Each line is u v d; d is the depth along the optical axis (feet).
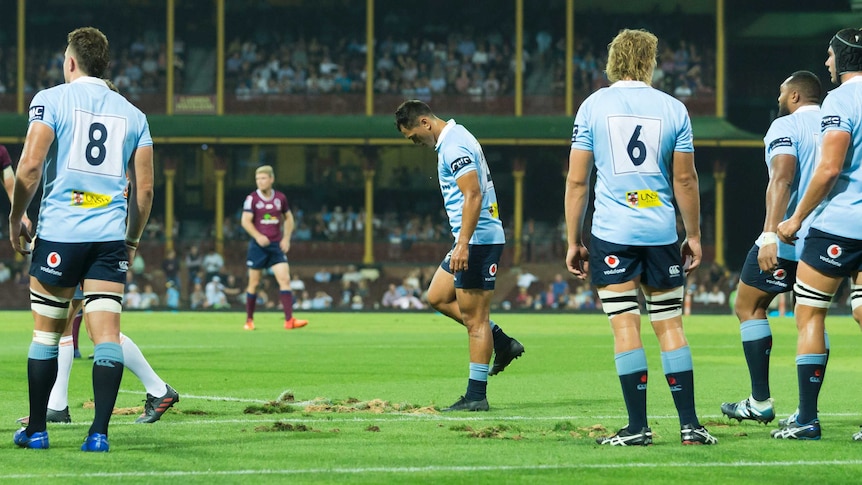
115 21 548.31
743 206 550.77
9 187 126.52
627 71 82.89
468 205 104.32
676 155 81.87
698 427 81.46
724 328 303.68
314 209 545.44
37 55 544.21
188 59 544.62
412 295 487.61
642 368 80.74
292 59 542.57
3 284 483.51
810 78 97.19
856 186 84.48
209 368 156.97
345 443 81.20
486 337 106.73
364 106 528.63
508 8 554.46
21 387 128.57
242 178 547.49
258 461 73.05
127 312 423.64
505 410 106.83
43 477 67.10
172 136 509.35
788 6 549.13
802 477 67.77
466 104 530.68
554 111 526.16
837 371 155.02
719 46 524.93
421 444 80.84
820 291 85.35
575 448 78.84
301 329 277.23
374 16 550.77
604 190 81.82
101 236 78.89
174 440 82.79
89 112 79.92
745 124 560.20
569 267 84.43
